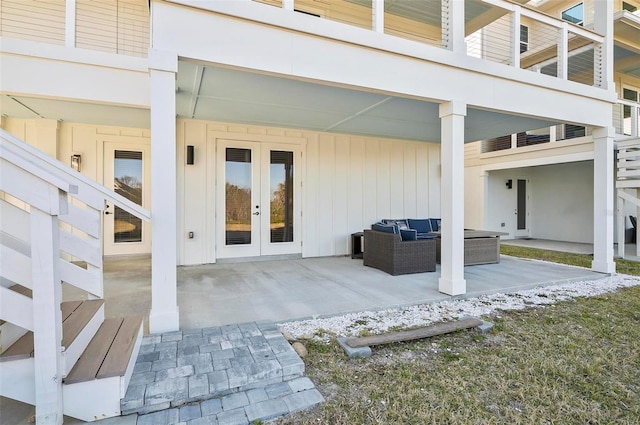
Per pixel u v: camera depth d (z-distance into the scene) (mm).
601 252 5449
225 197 6129
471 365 2451
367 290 4258
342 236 7105
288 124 6090
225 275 5098
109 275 4941
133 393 1881
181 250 5848
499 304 3891
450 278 4035
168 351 2396
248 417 1827
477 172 10750
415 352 2672
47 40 5504
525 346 2775
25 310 1613
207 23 2820
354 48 3428
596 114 5262
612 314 3568
